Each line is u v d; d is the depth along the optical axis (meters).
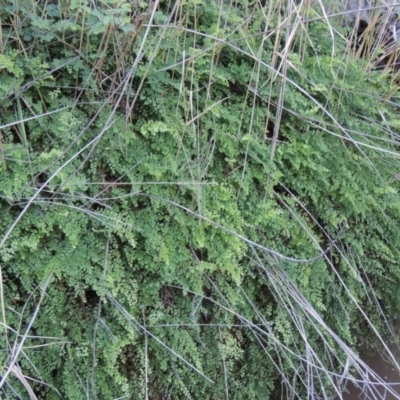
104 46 1.08
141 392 1.17
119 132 1.09
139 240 1.12
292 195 1.28
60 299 1.07
